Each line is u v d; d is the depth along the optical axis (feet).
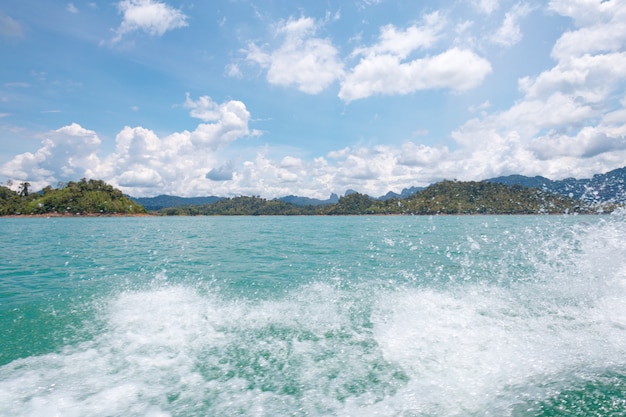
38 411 13.46
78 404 13.99
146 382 15.81
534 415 13.28
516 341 19.66
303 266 48.75
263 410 13.76
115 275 42.75
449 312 25.09
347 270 44.86
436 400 14.38
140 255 63.46
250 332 21.98
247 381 15.96
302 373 16.69
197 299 30.14
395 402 14.28
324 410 13.78
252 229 161.68
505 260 49.52
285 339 20.83
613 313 24.11
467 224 158.92
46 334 21.84
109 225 212.64
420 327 22.27
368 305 27.68
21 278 41.27
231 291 33.22
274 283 37.01
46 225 202.59
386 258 56.03
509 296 29.19
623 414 13.21
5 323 23.90
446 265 47.75
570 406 13.76
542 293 29.78
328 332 21.89
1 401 14.10
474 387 15.25
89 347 19.76
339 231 132.16
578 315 23.88
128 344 20.16
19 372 16.69
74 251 70.69
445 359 17.85
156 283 37.60
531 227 108.06
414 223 189.88
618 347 18.75
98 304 28.81
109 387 15.34
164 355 18.69
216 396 14.73
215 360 18.07
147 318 24.90
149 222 280.72
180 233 131.64
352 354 18.67
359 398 14.58
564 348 18.67
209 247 77.41
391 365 17.37
